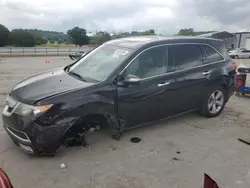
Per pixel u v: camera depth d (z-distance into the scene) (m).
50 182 2.98
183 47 4.66
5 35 59.88
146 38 4.66
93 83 3.71
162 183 3.00
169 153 3.73
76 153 3.65
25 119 3.25
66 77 4.05
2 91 7.72
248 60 31.03
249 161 3.57
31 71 14.40
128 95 3.89
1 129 4.43
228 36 50.72
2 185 1.81
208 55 5.07
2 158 3.46
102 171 3.22
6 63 21.66
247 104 6.51
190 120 5.13
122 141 4.08
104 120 3.86
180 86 4.50
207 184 1.96
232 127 4.83
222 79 5.19
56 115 3.28
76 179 3.05
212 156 3.68
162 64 4.32
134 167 3.33
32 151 3.35
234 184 3.02
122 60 3.96
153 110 4.27
